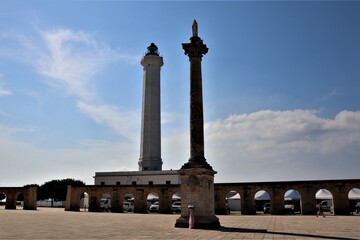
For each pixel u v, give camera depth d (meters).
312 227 26.98
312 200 47.66
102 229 25.30
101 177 84.69
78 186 60.47
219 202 50.84
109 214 49.62
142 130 86.94
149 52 92.00
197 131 28.61
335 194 47.00
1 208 65.81
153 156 85.00
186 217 27.20
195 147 28.39
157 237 20.14
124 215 47.06
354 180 46.50
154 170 83.88
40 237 19.77
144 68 90.69
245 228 26.25
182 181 27.81
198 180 27.33
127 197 79.56
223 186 51.16
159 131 87.00
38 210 59.72
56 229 24.83
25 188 62.09
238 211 64.38
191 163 27.81
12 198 62.53
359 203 56.59
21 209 61.94
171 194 54.66
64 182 100.38
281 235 21.28
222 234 21.91
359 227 26.91
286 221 34.19
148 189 55.94
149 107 87.19
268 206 60.16
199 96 29.36
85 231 23.64
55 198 98.38
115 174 83.94
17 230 23.77
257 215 47.56
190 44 30.06
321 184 47.66
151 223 31.70
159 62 90.00
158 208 55.31
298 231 23.84
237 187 50.72
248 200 50.03
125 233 22.44
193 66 29.97
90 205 59.09
